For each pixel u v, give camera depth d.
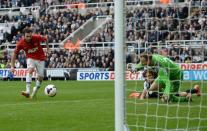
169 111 19.70
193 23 26.00
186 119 17.62
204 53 28.70
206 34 25.19
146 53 22.39
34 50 26.83
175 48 26.78
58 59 55.94
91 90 35.22
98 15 63.81
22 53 56.56
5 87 40.34
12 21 67.81
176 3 34.25
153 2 33.03
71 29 63.34
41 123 17.34
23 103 24.59
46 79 55.16
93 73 53.56
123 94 11.82
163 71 21.61
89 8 65.94
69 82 48.06
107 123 17.09
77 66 55.19
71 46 57.41
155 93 23.64
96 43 57.41
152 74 22.91
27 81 27.34
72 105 23.33
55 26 64.06
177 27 27.11
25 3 71.25
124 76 11.83
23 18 66.69
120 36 11.81
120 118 11.80
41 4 69.88
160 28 24.64
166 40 25.39
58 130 15.80
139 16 31.48
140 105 21.55
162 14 33.16
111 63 53.66
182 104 22.11
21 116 19.30
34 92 27.44
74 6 66.69
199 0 22.03
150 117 18.11
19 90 36.25
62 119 18.28
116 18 11.85
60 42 61.94
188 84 29.73
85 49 56.59
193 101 23.53
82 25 63.16
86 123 17.16
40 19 65.50
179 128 15.55
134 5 31.75
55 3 69.12
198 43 28.34
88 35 61.66
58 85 42.44
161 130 15.30
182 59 30.86
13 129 16.12
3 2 72.44
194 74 30.95
